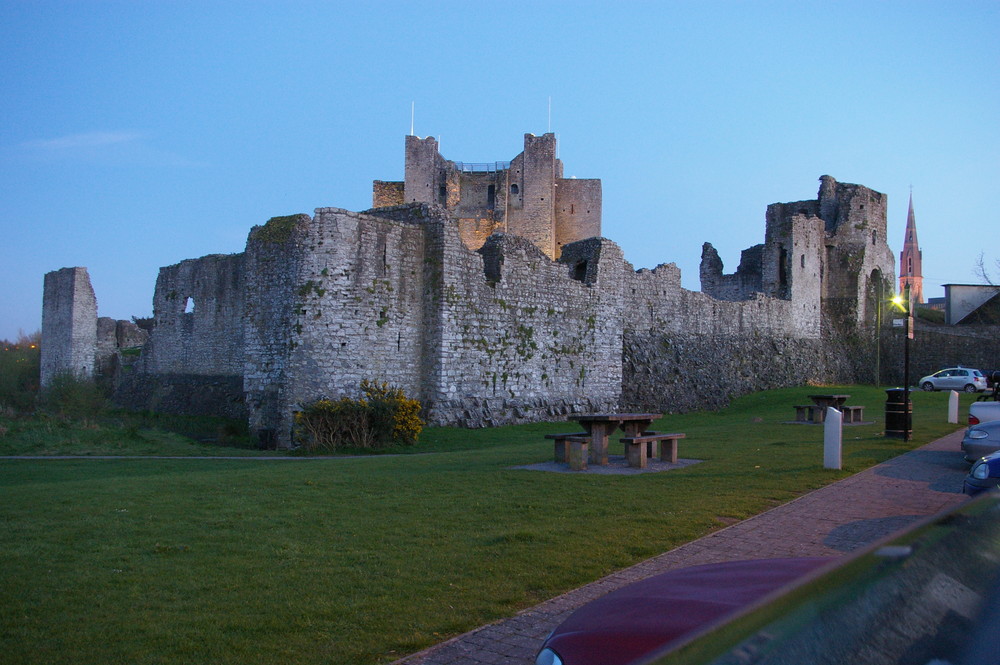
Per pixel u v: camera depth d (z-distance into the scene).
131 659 6.09
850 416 29.64
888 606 2.25
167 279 52.47
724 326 48.53
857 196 62.78
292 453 24.14
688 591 4.77
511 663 6.02
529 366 32.88
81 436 29.31
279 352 26.72
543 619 6.96
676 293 44.62
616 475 14.85
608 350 37.62
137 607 7.26
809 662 1.93
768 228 58.09
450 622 6.89
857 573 2.40
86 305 57.38
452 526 10.42
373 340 27.44
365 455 23.42
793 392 46.72
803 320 57.12
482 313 30.67
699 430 27.41
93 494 13.17
